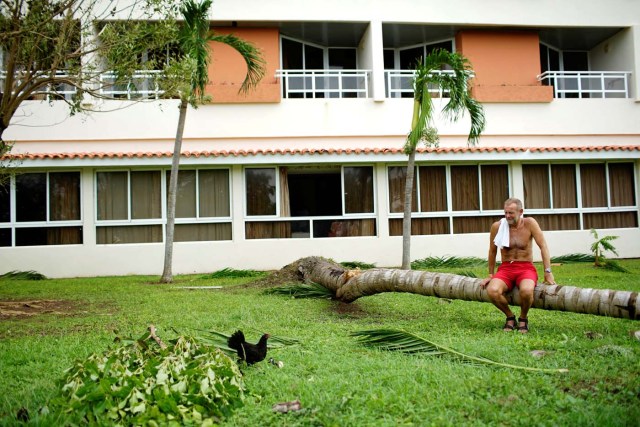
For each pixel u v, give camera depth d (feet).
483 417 11.98
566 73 63.00
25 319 26.40
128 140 54.44
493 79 60.80
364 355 18.03
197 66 39.34
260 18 56.75
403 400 12.94
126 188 50.78
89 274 49.42
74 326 24.34
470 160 53.26
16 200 49.34
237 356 16.71
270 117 56.49
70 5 31.32
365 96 60.75
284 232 52.16
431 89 58.85
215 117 55.77
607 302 19.90
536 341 19.10
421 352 17.97
